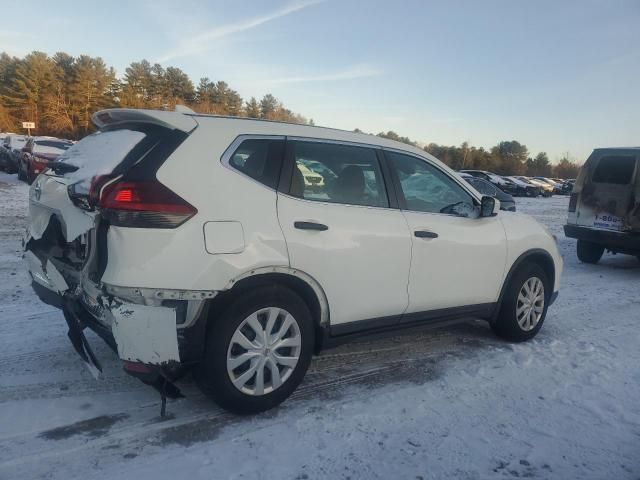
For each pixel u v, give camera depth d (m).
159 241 3.11
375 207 4.17
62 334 4.89
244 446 3.27
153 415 3.58
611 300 7.47
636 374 4.69
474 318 5.04
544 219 21.80
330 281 3.81
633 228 9.45
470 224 4.79
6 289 6.28
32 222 4.02
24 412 3.51
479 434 3.55
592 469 3.21
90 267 3.26
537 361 4.89
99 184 3.15
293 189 3.74
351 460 3.19
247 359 3.51
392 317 4.28
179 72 67.44
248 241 3.40
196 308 3.28
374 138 4.39
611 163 9.88
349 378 4.34
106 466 3.00
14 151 23.78
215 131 3.51
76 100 62.53
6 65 67.25
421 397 4.06
